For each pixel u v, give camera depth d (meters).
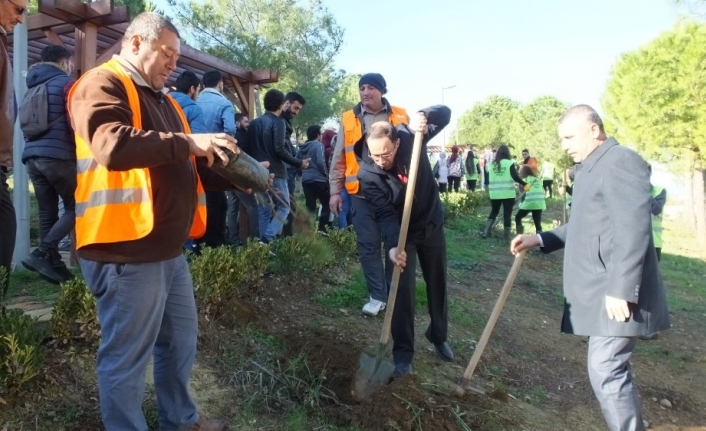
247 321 4.33
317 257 5.56
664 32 16.38
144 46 2.50
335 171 5.37
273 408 3.48
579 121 3.31
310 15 18.03
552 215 17.14
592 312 3.25
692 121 15.91
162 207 2.49
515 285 7.82
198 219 2.98
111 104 2.27
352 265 6.54
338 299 5.31
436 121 3.83
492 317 3.90
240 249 4.78
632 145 18.78
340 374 3.99
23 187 5.27
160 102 2.70
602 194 3.23
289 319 4.66
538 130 28.28
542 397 4.55
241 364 3.77
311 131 8.30
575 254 3.35
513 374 4.89
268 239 6.08
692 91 15.55
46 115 4.18
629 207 3.07
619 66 20.30
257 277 4.80
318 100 16.89
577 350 5.74
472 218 13.38
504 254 9.78
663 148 17.73
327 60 18.55
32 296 4.38
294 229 3.69
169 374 2.83
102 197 2.39
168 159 2.30
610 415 3.23
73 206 4.39
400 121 5.07
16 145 5.24
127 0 11.31
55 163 4.21
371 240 5.14
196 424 2.93
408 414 3.42
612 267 3.11
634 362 5.77
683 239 18.23
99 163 2.24
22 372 2.85
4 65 2.93
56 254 4.36
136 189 2.40
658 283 3.25
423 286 6.12
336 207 5.36
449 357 4.57
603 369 3.24
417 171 3.87
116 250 2.42
